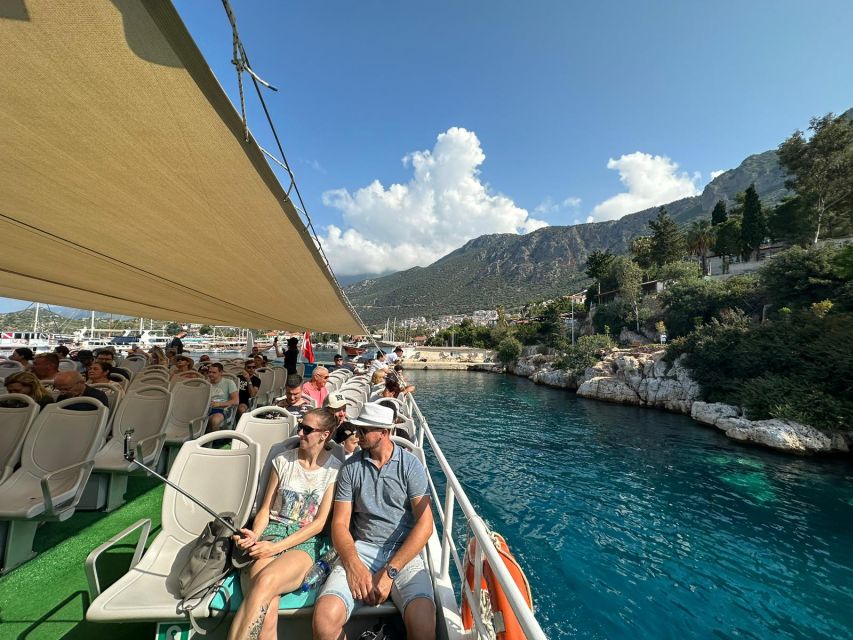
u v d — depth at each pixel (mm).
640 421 21156
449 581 2465
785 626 5711
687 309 36688
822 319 20000
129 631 2229
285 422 3549
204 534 2094
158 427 4203
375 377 8172
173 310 7840
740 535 8562
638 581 6613
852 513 9828
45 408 3188
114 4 988
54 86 1261
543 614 5672
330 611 1837
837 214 40969
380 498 2312
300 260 4043
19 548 2748
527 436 17297
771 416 17531
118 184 1944
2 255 2990
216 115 1531
